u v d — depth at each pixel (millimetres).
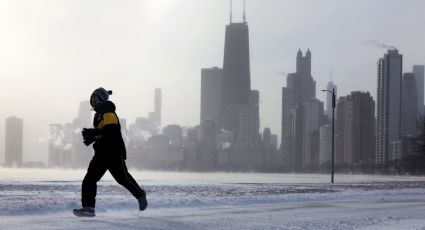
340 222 10047
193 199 14883
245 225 9219
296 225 9406
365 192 22453
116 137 9492
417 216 11617
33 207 11078
